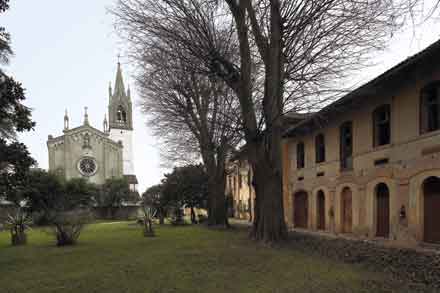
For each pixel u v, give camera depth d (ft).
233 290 19.33
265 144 40.88
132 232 70.54
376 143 48.47
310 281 21.20
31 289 20.95
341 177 57.00
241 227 71.77
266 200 40.63
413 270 23.26
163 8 39.27
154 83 64.49
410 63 35.27
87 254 35.70
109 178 183.32
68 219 48.65
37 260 32.86
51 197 116.78
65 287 21.12
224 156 76.23
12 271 27.43
